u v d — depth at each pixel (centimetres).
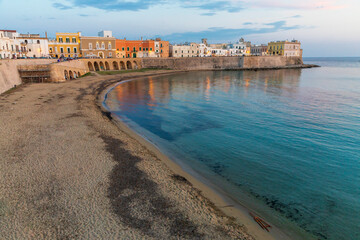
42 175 1666
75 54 9494
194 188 1628
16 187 1516
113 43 10562
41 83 5762
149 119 3416
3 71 4850
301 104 4453
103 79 7431
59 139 2306
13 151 2016
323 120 3375
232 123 3234
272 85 7094
